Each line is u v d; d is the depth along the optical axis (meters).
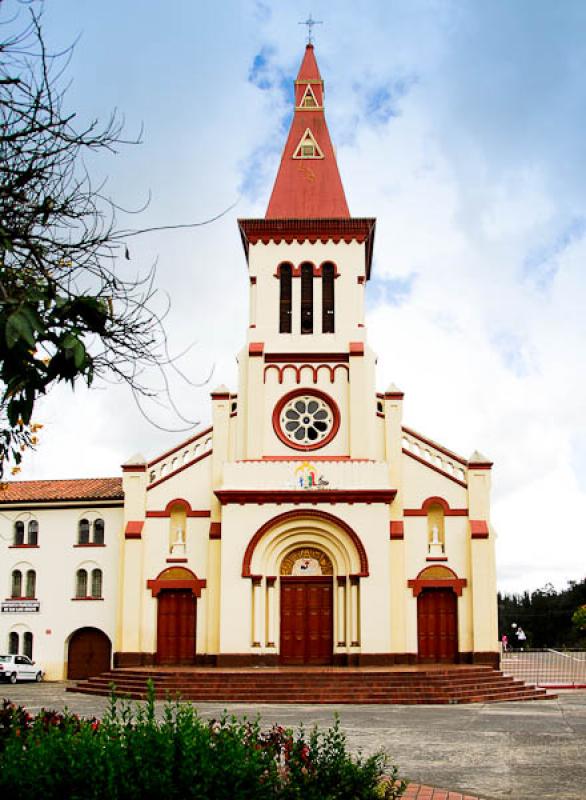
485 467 42.38
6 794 10.02
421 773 18.11
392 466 42.72
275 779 11.16
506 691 35.06
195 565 42.16
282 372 44.25
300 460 42.09
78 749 10.53
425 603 41.47
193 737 10.89
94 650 45.03
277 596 40.72
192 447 43.81
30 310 8.82
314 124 48.62
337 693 32.91
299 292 45.28
